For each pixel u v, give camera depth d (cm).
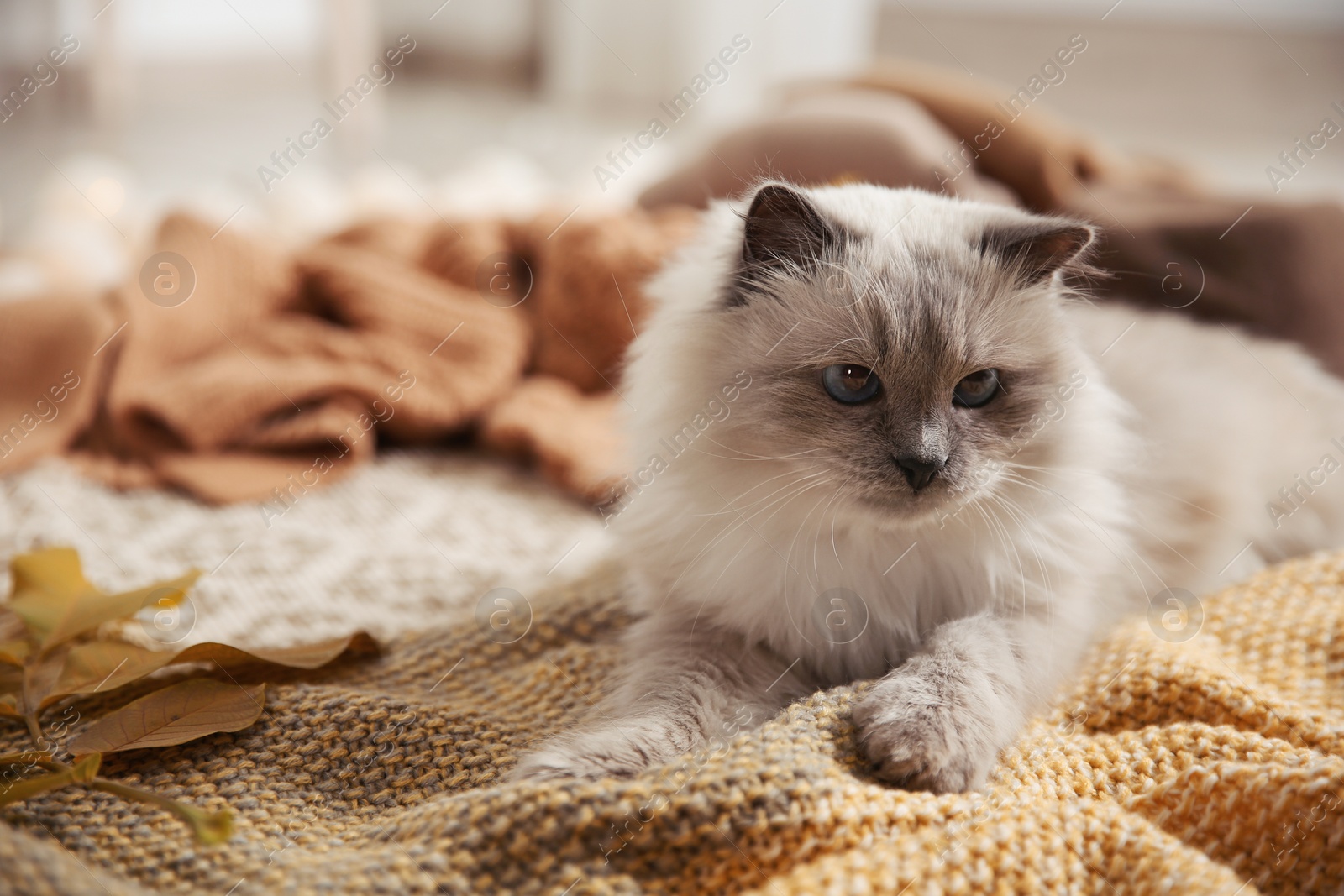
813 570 52
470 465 75
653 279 61
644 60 152
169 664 51
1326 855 45
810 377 51
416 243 83
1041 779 48
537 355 79
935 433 50
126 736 48
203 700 49
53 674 51
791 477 52
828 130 74
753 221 52
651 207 83
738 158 78
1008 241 52
